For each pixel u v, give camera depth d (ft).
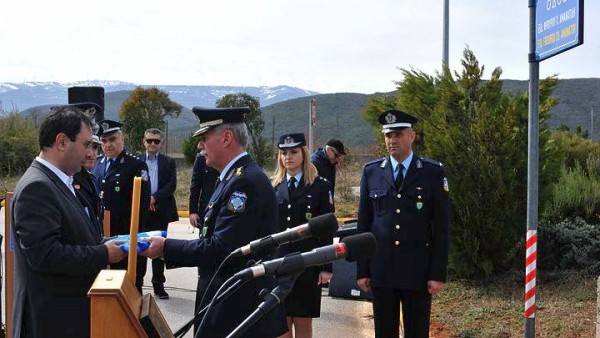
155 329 8.46
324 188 18.11
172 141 114.62
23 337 10.47
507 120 24.91
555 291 23.59
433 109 26.66
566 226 27.84
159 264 25.16
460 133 25.30
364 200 16.37
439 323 20.79
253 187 11.05
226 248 10.77
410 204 15.60
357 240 8.50
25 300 10.41
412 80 27.37
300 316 16.98
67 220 10.63
